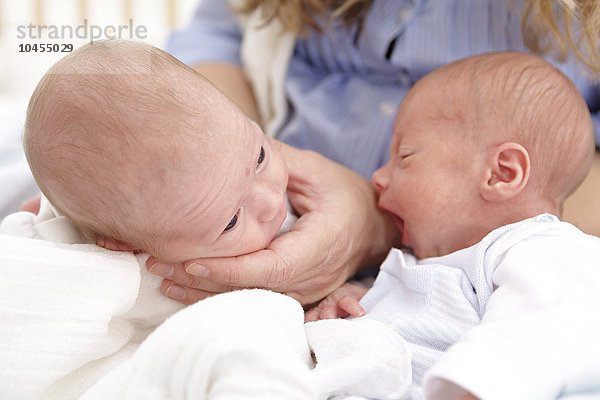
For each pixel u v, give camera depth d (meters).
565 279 0.73
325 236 0.87
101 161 0.72
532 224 0.83
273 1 1.27
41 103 0.74
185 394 0.65
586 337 0.65
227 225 0.77
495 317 0.72
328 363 0.76
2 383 0.71
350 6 1.23
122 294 0.76
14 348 0.71
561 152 0.91
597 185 1.08
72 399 0.75
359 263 0.98
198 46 1.44
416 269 0.86
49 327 0.72
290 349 0.67
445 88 0.96
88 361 0.76
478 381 0.61
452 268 0.85
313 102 1.25
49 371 0.72
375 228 0.98
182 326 0.67
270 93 1.32
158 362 0.66
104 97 0.72
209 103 0.75
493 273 0.81
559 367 0.63
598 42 1.06
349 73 1.30
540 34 1.10
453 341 0.81
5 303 0.72
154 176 0.72
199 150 0.73
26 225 0.85
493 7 1.14
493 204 0.91
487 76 0.94
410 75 1.22
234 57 1.42
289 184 0.94
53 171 0.74
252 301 0.73
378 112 1.21
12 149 1.15
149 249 0.78
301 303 0.90
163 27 1.84
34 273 0.73
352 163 1.20
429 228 0.94
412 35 1.18
